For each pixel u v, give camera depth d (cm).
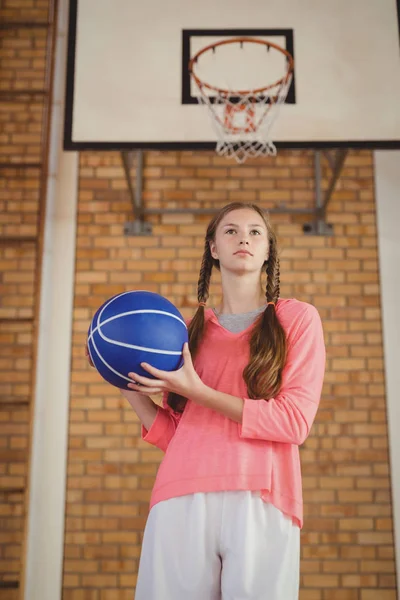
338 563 361
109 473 375
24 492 355
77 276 402
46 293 396
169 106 309
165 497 123
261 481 121
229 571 117
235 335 137
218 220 151
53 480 371
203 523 120
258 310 142
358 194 416
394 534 365
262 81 313
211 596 119
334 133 305
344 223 411
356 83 312
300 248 407
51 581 357
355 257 406
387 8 321
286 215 412
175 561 119
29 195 410
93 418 382
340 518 368
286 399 127
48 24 418
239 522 119
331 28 320
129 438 380
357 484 373
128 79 313
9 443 376
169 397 145
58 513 367
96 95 310
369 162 421
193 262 406
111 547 364
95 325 128
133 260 405
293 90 311
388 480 373
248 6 324
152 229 410
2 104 421
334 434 380
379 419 382
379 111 307
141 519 369
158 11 324
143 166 421
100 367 127
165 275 404
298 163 421
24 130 418
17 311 394
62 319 394
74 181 416
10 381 385
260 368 128
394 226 411
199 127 307
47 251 402
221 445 125
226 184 418
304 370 133
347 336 395
